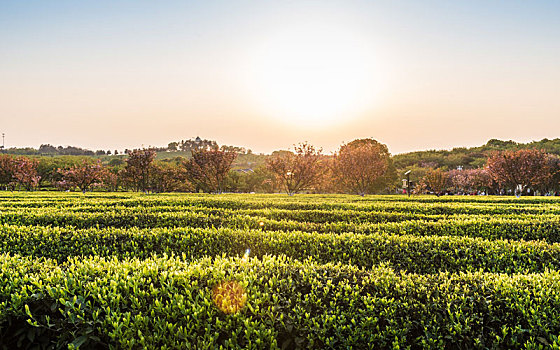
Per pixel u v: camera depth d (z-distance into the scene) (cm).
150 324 400
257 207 1655
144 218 1187
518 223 1061
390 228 989
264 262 538
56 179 5053
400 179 6550
